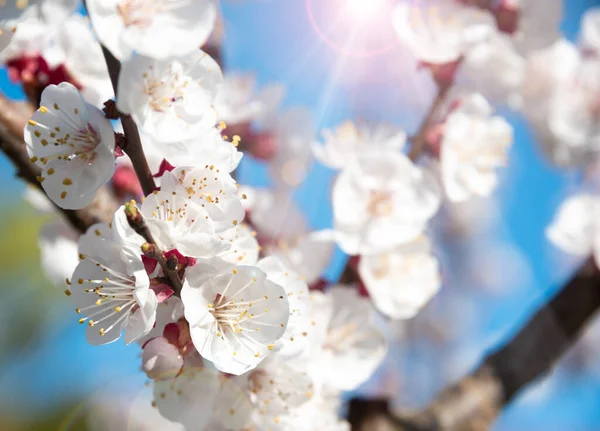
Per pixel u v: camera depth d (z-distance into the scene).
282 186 0.47
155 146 0.30
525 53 0.45
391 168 0.39
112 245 0.30
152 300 0.29
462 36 0.41
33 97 0.35
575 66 0.56
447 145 0.41
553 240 0.49
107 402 0.37
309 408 0.34
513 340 0.45
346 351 0.37
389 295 0.39
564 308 0.46
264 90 0.47
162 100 0.30
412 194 0.39
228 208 0.30
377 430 0.42
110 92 0.35
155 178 0.31
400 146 0.41
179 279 0.30
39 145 0.30
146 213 0.30
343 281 0.39
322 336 0.36
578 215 0.49
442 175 0.41
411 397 0.70
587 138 0.56
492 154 0.41
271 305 0.31
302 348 0.32
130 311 0.30
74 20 0.35
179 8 0.30
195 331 0.30
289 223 0.44
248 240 0.31
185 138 0.30
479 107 0.42
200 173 0.30
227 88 0.44
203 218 0.30
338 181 0.39
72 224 0.36
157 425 0.37
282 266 0.32
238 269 0.30
